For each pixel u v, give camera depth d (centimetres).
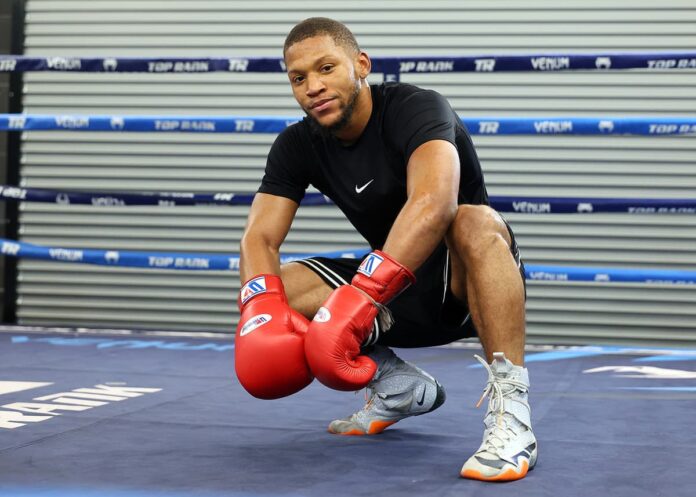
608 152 473
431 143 165
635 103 473
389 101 179
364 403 243
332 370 151
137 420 213
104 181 511
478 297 165
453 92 486
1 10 525
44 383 276
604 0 475
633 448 183
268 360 158
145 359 348
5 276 515
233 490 148
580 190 476
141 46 511
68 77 512
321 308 156
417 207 156
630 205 375
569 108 478
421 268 183
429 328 189
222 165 504
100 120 387
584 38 477
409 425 211
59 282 512
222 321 504
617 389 277
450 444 188
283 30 502
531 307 477
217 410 230
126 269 507
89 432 197
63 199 416
